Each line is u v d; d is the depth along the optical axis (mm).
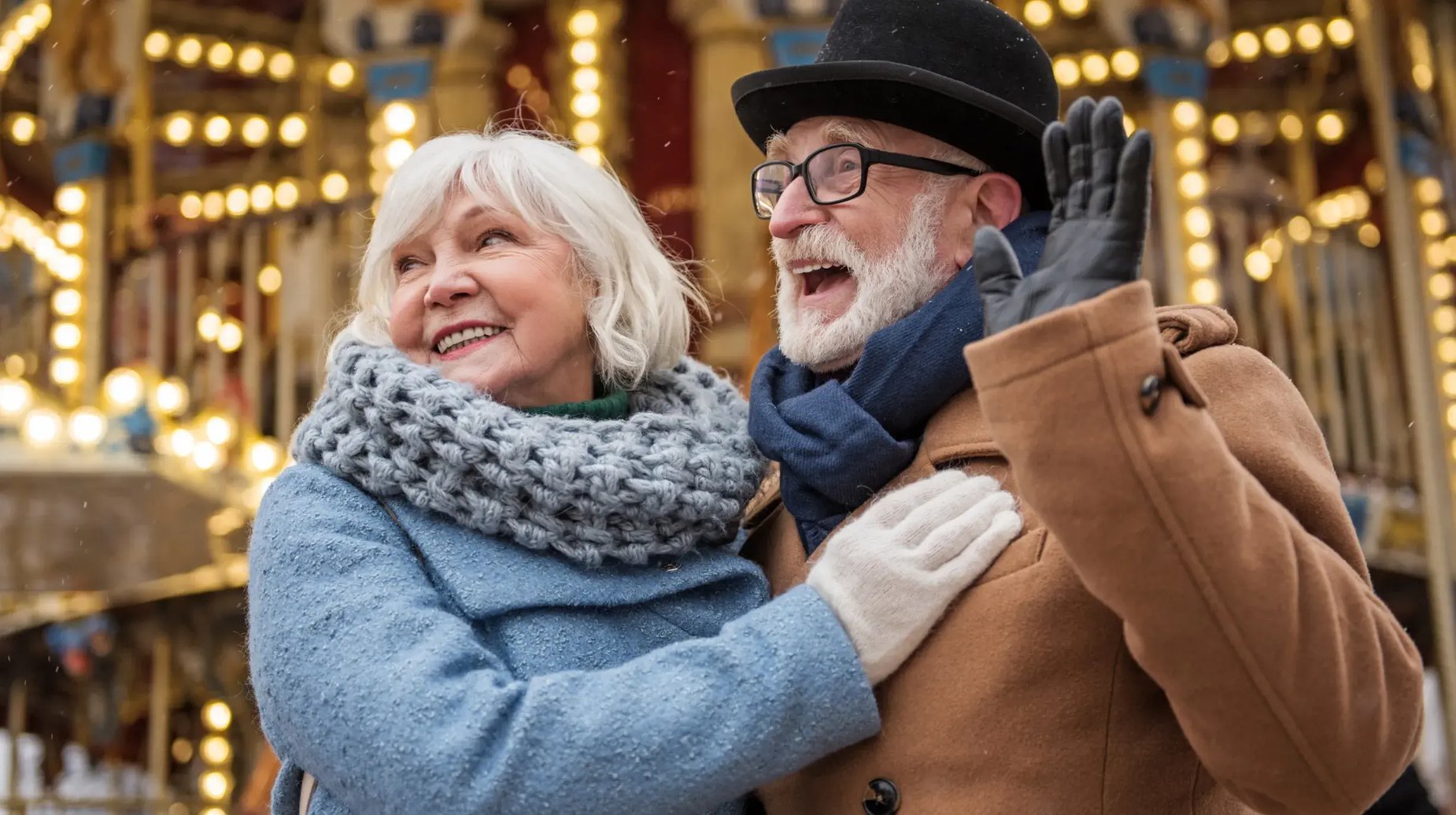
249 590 1645
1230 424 1543
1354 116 9023
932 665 1567
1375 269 7410
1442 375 7441
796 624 1511
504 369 1764
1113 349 1335
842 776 1612
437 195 1801
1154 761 1537
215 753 7273
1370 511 6898
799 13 6684
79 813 7484
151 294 6988
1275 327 6898
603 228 1849
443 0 6992
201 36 8586
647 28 7797
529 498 1632
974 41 1896
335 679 1488
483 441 1594
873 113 1844
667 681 1469
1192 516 1326
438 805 1414
